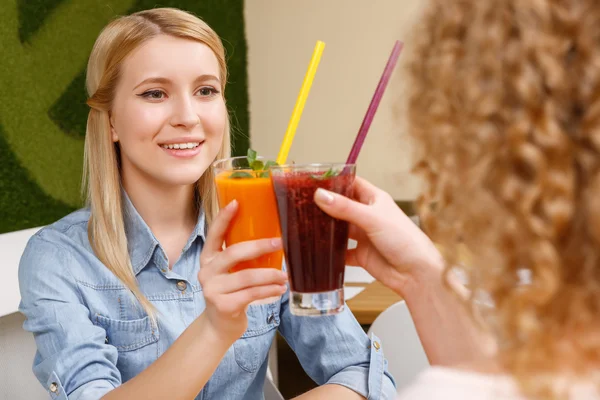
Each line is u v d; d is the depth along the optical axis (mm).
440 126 599
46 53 2680
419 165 660
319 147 4227
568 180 522
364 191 979
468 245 612
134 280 1524
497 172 561
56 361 1340
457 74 589
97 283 1502
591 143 516
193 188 1642
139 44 1467
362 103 4105
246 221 1037
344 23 4082
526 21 536
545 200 529
